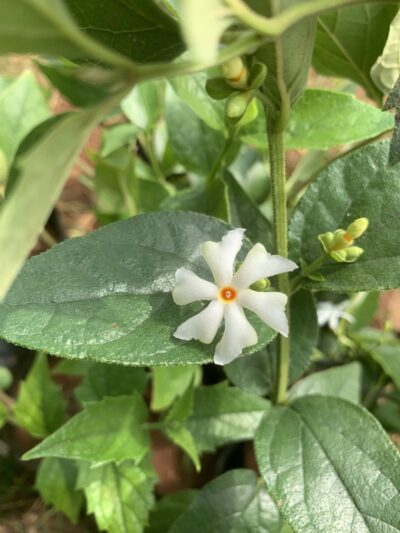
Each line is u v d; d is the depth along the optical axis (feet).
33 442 0.87
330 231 0.44
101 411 0.59
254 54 0.32
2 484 0.88
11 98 0.70
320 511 0.42
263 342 0.37
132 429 0.60
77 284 0.37
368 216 0.43
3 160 0.40
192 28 0.19
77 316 0.36
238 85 0.32
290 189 0.71
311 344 0.51
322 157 0.73
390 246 0.42
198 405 0.64
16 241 0.21
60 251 0.38
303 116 0.56
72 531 0.83
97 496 0.64
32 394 0.73
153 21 0.31
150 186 0.75
